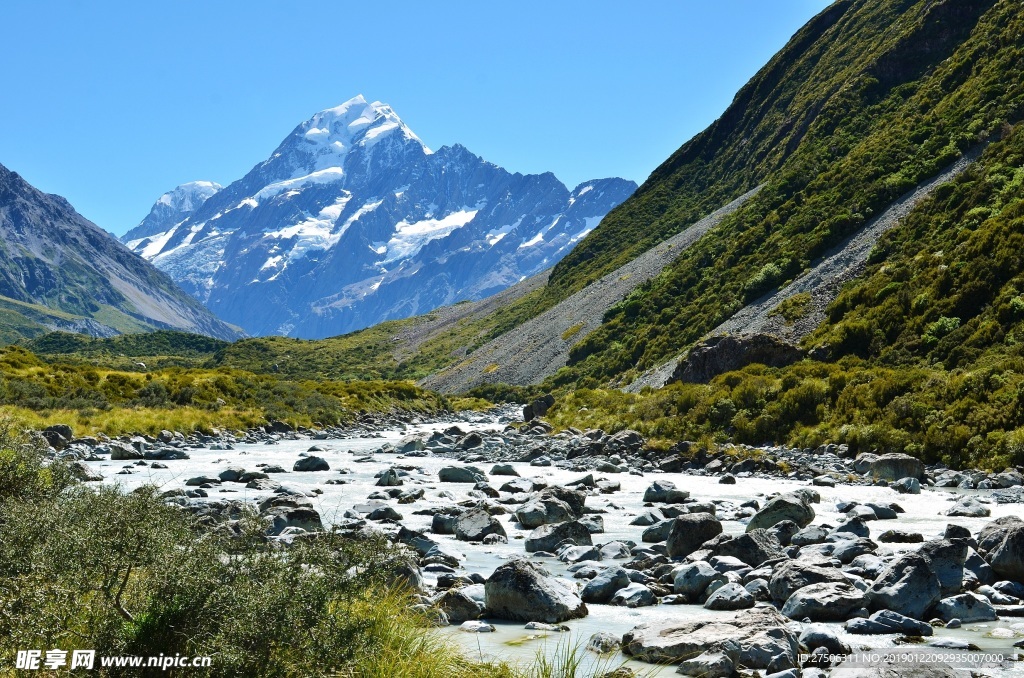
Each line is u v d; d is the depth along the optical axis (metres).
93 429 48.16
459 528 19.44
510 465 35.16
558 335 119.56
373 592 8.82
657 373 74.38
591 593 13.17
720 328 71.31
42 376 59.91
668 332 82.88
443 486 29.97
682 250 111.81
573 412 62.31
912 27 107.44
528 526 20.91
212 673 6.75
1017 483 28.73
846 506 22.31
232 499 23.72
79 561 7.14
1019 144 63.88
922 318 50.03
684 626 10.26
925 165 74.81
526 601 11.64
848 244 71.00
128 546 7.21
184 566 7.09
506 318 187.50
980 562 13.27
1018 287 46.16
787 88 140.75
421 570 14.56
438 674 8.07
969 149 72.81
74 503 8.31
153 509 7.97
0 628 6.67
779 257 77.94
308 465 35.94
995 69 81.19
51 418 48.47
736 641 9.54
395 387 102.50
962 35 100.56
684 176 157.50
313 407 76.19
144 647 6.73
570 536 17.89
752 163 132.25
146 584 7.26
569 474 35.16
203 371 77.44
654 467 37.75
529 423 60.47
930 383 39.25
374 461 40.91
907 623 10.81
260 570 7.39
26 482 12.41
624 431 45.06
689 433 45.88
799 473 33.09
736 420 44.81
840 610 11.39
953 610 11.41
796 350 55.56
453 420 91.25
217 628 6.90
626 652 10.00
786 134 126.56
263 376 85.00
